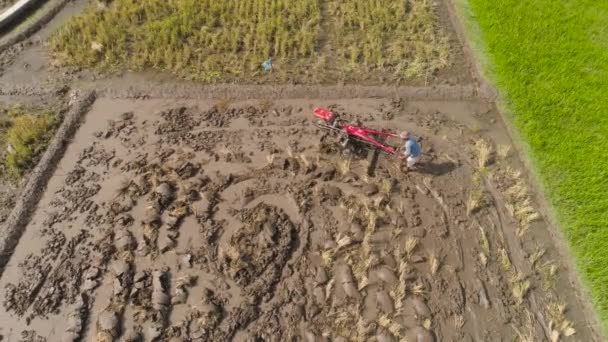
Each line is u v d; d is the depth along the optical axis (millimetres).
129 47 11867
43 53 11719
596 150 9820
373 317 7570
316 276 7934
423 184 9383
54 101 10648
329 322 7449
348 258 8180
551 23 12594
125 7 12594
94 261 8023
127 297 7629
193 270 7965
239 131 10188
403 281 7855
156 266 8016
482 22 12703
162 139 9977
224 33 12070
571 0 13344
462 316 7637
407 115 10688
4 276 7875
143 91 10906
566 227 8742
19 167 9344
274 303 7641
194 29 12328
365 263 8055
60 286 7727
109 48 11766
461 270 8211
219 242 8336
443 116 10711
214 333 7266
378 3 13180
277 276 7922
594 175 9422
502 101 10914
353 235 8461
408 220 8836
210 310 7434
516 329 7535
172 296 7652
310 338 7250
